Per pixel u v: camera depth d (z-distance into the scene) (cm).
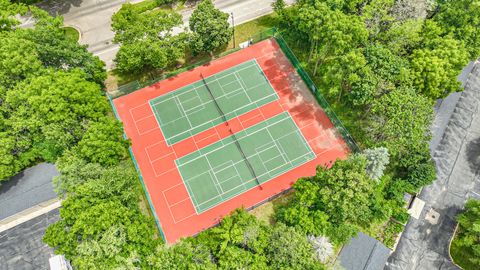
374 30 6019
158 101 6544
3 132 5103
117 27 6059
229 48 7144
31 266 5084
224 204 5628
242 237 4750
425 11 6419
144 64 6594
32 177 5453
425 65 5494
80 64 6097
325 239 4903
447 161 6003
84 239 4450
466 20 5847
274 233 4784
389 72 5616
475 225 4969
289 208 5119
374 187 5150
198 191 5731
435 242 5400
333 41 5688
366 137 5897
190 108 6469
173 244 5200
